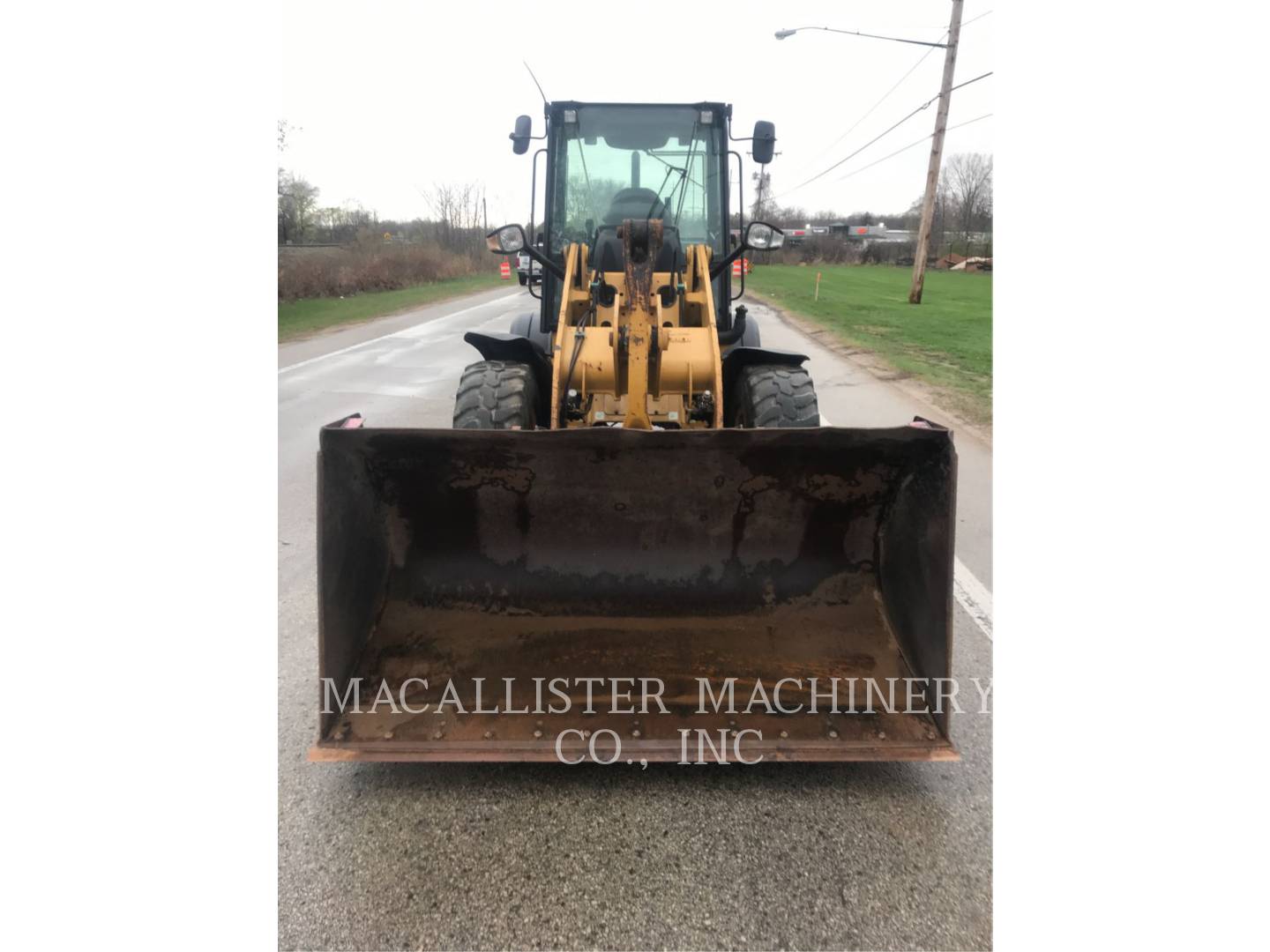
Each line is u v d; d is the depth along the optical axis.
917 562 2.45
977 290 25.06
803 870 2.03
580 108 4.49
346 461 2.40
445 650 2.54
